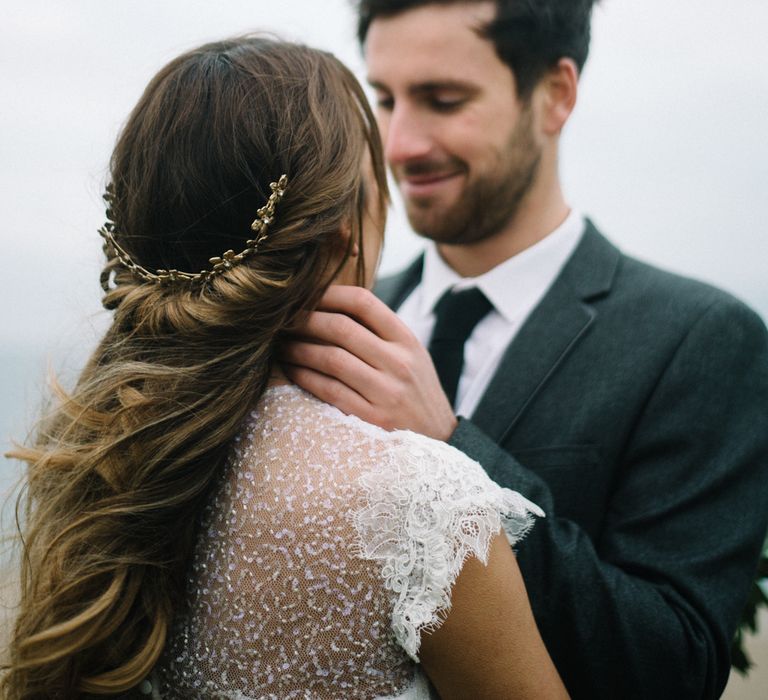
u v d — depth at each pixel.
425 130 1.77
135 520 1.00
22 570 1.09
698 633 1.39
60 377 1.22
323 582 0.95
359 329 1.20
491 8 1.71
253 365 1.06
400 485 0.97
